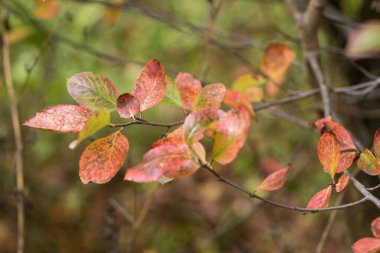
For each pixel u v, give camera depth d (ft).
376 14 4.32
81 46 4.30
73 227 5.34
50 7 3.67
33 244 5.19
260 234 5.37
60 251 5.22
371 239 2.20
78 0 4.12
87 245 5.21
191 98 2.38
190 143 2.10
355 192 4.23
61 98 4.98
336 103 3.58
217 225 5.42
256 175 5.31
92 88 2.25
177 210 5.41
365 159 2.24
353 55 3.51
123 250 4.85
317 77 3.14
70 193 5.42
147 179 2.04
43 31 4.41
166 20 4.46
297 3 4.49
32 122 2.19
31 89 4.82
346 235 4.26
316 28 3.25
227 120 2.15
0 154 5.03
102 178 2.17
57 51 5.05
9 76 3.55
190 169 2.09
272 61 3.00
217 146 2.15
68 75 5.00
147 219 5.24
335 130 2.39
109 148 2.19
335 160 2.20
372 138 4.72
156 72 2.25
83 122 2.21
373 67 4.53
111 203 3.52
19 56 4.87
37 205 5.33
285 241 5.27
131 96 2.21
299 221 5.43
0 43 4.22
